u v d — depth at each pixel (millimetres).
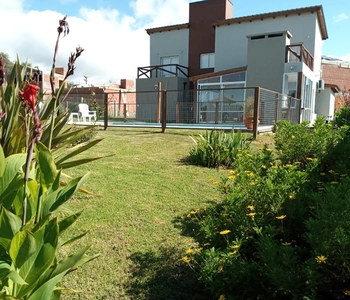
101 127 11578
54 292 1455
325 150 4402
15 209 1411
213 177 4738
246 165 3510
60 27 1746
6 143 2209
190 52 19516
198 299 2057
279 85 14172
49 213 1353
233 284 1838
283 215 2391
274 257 1751
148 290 2145
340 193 2088
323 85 18578
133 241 2771
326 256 1686
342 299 1789
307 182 3014
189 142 7750
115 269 2367
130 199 3748
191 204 3625
